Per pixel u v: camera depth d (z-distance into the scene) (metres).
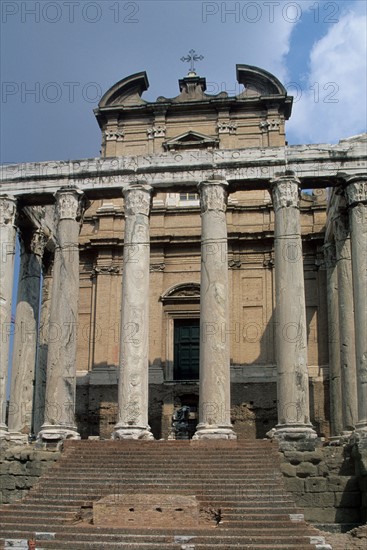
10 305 27.19
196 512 18.19
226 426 24.38
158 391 33.47
